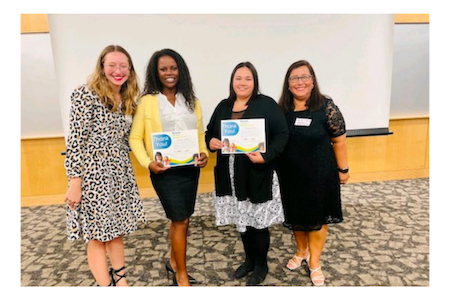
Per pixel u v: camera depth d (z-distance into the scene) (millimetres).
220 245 2357
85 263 2176
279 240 2412
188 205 1694
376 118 3221
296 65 1622
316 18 2867
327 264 2072
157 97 1602
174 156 1631
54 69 2939
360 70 3059
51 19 2594
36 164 3143
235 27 2795
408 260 2100
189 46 2785
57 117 3061
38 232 2635
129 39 2705
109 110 1464
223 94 2912
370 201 3078
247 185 1688
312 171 1670
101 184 1470
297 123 1658
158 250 2318
